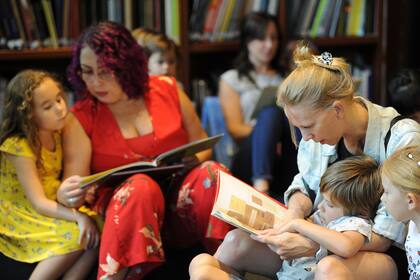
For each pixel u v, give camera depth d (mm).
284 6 3730
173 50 3311
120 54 2459
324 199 2043
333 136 1882
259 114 3098
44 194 2451
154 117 2613
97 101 2588
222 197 2021
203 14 3688
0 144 2445
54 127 2422
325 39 3754
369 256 1904
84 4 3516
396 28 3803
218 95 3740
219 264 2055
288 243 1935
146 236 2236
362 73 3920
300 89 1810
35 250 2420
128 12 3562
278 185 3033
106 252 2229
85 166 2557
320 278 1840
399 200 1770
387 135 1964
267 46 3494
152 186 2291
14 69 3645
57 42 3486
